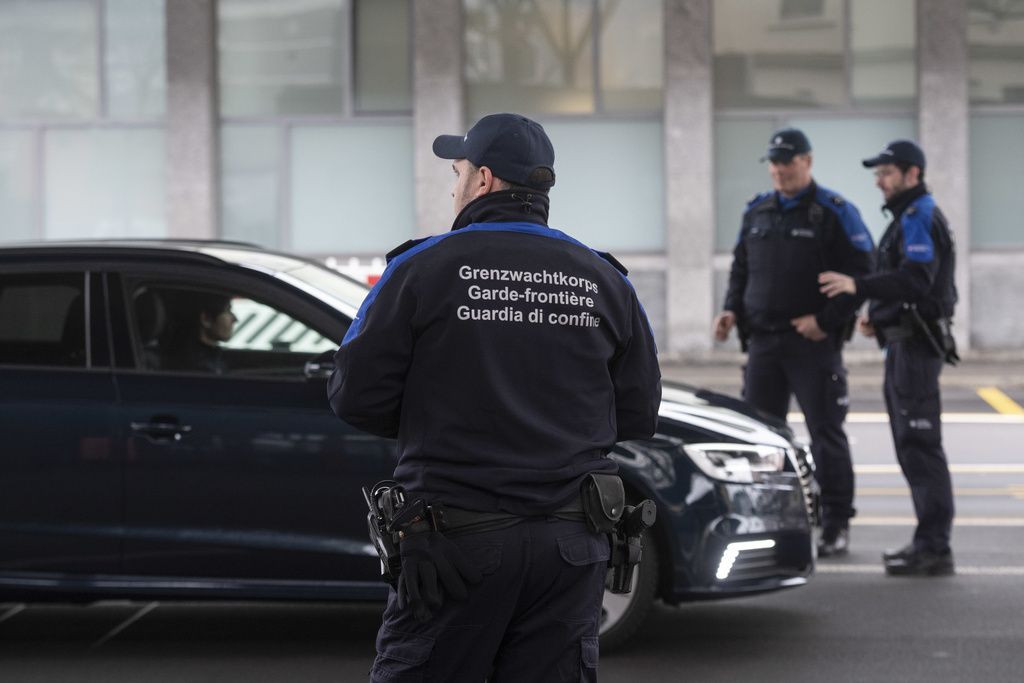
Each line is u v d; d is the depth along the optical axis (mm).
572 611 5121
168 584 9039
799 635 9742
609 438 5312
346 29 30266
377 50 30344
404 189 30516
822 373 12398
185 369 9133
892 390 11703
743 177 29828
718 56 29609
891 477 16672
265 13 30406
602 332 5328
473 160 5379
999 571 11703
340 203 30609
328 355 8914
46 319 9273
